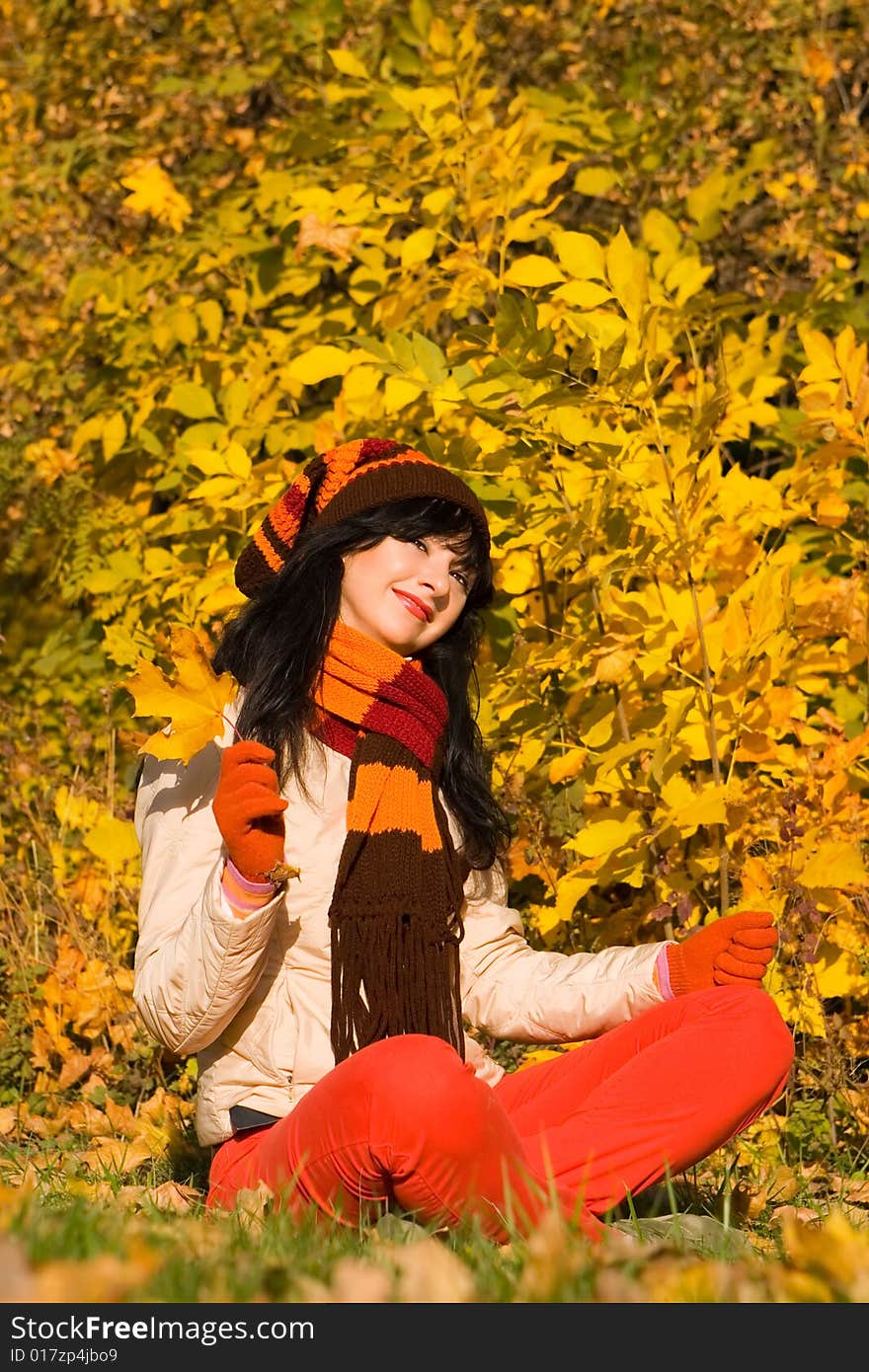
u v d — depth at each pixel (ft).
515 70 17.43
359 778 8.54
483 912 9.39
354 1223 7.57
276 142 15.51
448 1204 7.23
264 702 8.59
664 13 16.85
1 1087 12.98
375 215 13.19
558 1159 7.80
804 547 13.64
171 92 17.52
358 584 8.93
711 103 16.46
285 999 8.30
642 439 10.96
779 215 16.19
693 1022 8.27
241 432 13.39
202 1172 10.85
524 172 12.90
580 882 11.00
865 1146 11.31
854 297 15.99
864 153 16.60
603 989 8.87
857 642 11.59
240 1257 6.34
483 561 9.29
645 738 10.42
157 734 8.11
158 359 14.66
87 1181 9.87
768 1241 9.06
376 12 17.21
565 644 11.62
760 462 16.76
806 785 11.25
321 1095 7.40
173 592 12.55
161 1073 12.60
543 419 10.94
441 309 12.60
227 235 14.79
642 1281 6.12
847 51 17.57
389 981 8.12
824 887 10.73
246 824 7.55
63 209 17.81
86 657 15.93
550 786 12.38
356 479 8.98
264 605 8.90
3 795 14.96
